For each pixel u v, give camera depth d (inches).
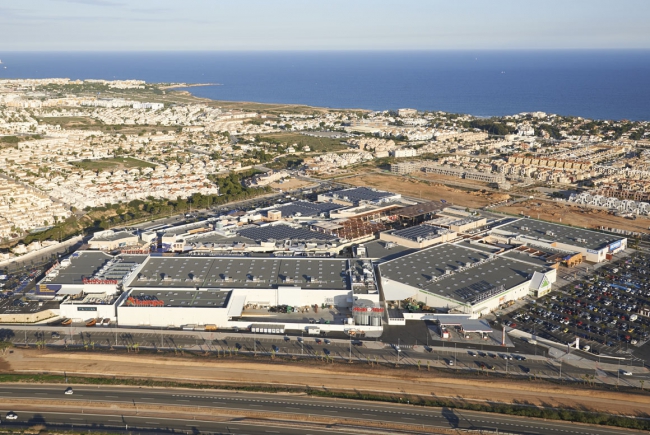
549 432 7637.8
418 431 7608.3
